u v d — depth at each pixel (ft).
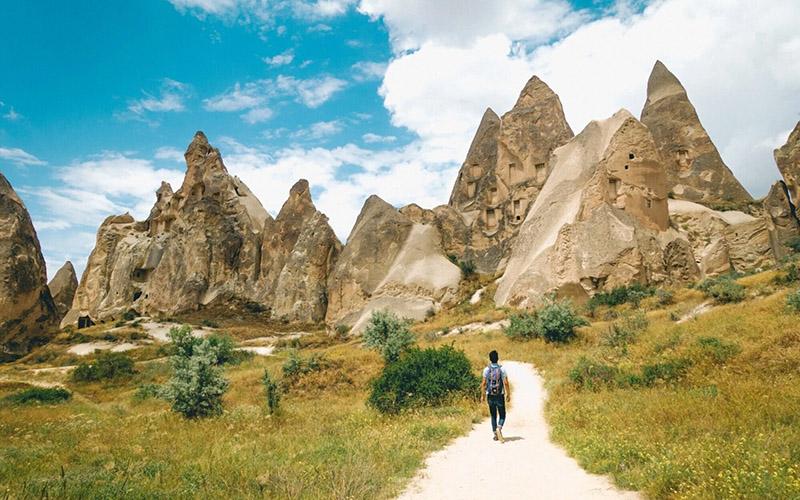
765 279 103.76
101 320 266.57
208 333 198.80
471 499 23.25
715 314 75.20
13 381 120.78
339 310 204.54
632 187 156.35
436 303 189.78
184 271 255.29
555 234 160.04
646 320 86.33
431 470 28.78
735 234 180.55
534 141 216.54
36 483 28.25
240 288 251.60
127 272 278.05
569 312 92.48
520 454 31.76
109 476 30.09
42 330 228.63
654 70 291.58
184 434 47.83
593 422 36.63
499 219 215.92
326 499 23.86
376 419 48.03
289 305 224.94
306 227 239.50
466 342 105.50
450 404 50.34
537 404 50.78
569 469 27.55
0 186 233.14
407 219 219.00
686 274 145.69
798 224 180.75
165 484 28.53
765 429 28.17
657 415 34.14
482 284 193.16
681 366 50.26
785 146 188.96
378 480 26.09
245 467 31.32
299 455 34.27
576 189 171.12
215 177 282.97
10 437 49.24
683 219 189.06
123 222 322.34
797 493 19.20
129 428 53.62
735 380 42.45
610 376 53.21
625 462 26.30
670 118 268.62
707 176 250.37
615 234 142.00
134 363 133.08
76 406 85.15
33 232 237.25
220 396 66.74
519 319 104.17
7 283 216.95
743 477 20.66
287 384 78.74
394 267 203.00
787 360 44.62
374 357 86.99
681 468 23.03
